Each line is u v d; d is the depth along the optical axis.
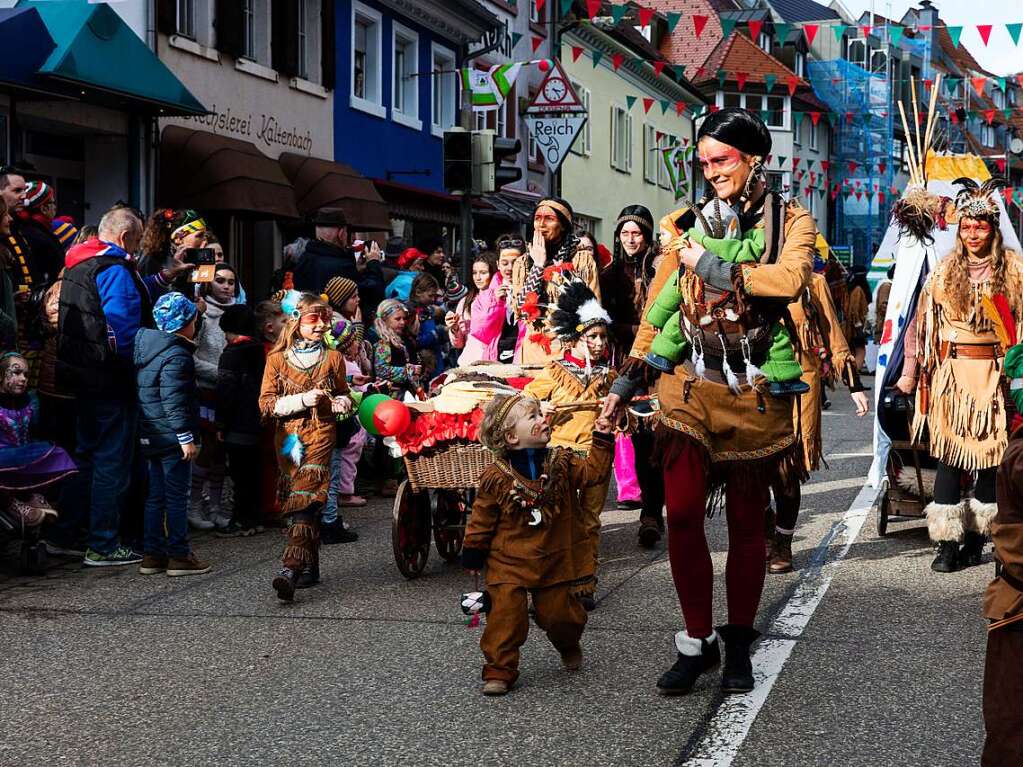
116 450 7.90
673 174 39.22
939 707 4.76
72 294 7.82
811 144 58.91
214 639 5.99
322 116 19.80
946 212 8.06
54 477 7.52
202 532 9.17
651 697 4.93
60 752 4.44
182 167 15.29
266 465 9.25
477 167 13.54
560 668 5.38
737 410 4.84
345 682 5.23
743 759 4.21
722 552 7.90
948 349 7.27
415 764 4.23
